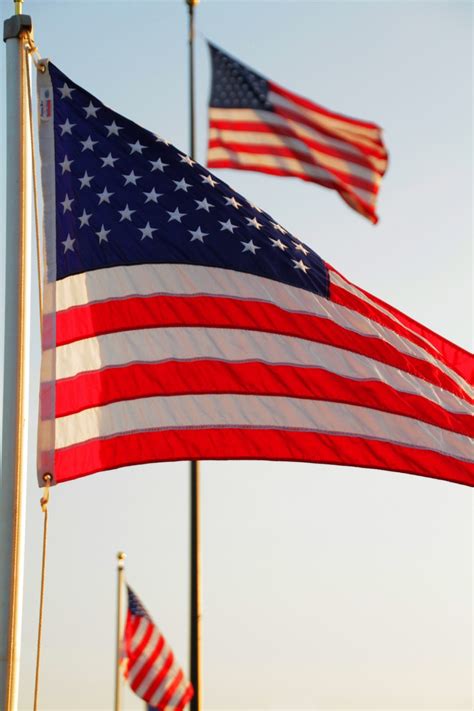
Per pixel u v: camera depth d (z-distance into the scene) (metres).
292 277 13.17
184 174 13.25
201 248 13.00
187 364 12.55
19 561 11.09
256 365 12.67
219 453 12.30
